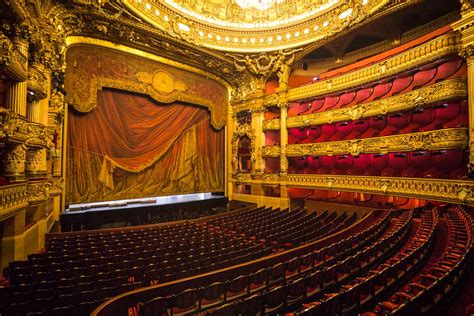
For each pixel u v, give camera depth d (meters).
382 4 9.88
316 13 12.49
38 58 7.29
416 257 5.36
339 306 3.44
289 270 5.17
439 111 10.62
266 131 15.84
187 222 10.84
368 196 14.08
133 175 13.02
